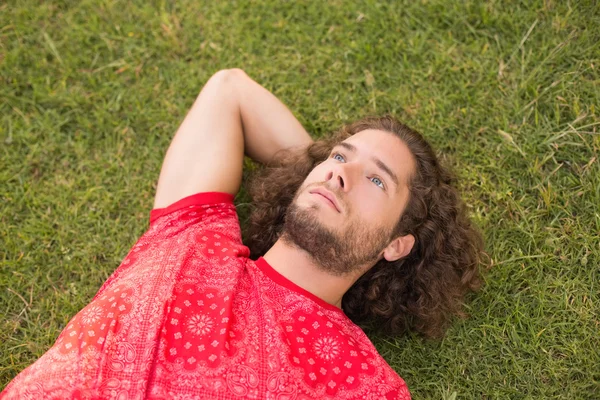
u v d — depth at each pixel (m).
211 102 2.37
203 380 1.70
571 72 2.53
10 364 2.27
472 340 2.29
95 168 2.60
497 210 2.45
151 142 2.64
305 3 2.80
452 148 2.57
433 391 2.24
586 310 2.26
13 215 2.51
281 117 2.43
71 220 2.50
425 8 2.73
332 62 2.72
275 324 1.85
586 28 2.56
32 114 2.69
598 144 2.41
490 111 2.56
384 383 1.86
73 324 1.84
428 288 2.29
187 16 2.81
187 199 2.17
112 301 1.85
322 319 1.93
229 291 1.90
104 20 2.82
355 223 1.99
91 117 2.70
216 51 2.77
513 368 2.23
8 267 2.41
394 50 2.70
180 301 1.84
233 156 2.31
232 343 1.77
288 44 2.77
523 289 2.33
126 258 2.10
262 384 1.73
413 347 2.31
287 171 2.41
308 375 1.79
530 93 2.55
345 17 2.77
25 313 2.35
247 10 2.80
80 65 2.78
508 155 2.50
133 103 2.71
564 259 2.33
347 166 2.03
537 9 2.63
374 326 2.37
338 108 2.66
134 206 2.55
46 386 1.68
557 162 2.47
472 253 2.31
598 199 2.35
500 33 2.66
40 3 2.82
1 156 2.61
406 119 2.62
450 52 2.66
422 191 2.19
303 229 1.96
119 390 1.68
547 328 2.26
